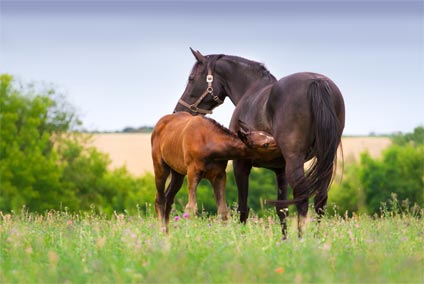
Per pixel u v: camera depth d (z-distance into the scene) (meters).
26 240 12.50
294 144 12.64
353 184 82.19
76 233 13.50
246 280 9.08
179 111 17.06
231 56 16.25
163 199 16.56
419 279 9.34
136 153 89.50
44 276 9.69
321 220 12.73
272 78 15.62
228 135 13.95
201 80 16.66
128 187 80.00
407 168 83.12
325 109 12.41
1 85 70.75
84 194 77.12
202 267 10.02
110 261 10.31
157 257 10.25
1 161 67.75
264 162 13.87
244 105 14.31
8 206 65.94
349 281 9.23
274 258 10.39
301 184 12.55
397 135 92.88
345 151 86.75
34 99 71.62
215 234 12.21
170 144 15.42
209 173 14.40
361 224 14.25
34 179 68.00
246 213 14.87
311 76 12.87
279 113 12.80
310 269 9.64
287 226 13.65
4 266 10.55
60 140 75.75
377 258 10.52
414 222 14.95
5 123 68.62
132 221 15.66
